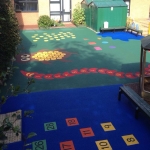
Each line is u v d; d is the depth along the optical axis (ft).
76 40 46.09
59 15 63.87
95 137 16.37
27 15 60.85
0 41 23.00
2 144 7.55
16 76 27.45
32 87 24.54
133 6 65.46
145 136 16.47
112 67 30.73
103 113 19.53
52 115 19.22
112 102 21.36
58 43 43.78
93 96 22.54
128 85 22.70
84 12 60.29
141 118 18.70
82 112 19.70
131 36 48.67
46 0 60.54
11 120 17.97
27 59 34.04
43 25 57.06
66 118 18.79
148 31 48.75
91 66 31.22
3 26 23.06
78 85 25.11
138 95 19.66
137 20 63.21
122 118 18.75
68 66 31.24
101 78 27.04
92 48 40.22
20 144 15.53
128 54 36.65
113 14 52.75
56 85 25.12
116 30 54.08
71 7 63.10
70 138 16.28
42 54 36.55
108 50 38.99
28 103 21.17
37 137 16.35
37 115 19.19
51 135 16.60
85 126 17.70
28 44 42.80
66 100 21.76
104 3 52.90
